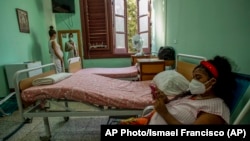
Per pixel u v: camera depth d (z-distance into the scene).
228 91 1.07
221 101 1.04
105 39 4.75
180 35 2.71
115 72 3.47
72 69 3.56
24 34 3.74
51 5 4.61
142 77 2.84
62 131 2.19
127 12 4.79
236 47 1.34
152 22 4.48
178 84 1.72
